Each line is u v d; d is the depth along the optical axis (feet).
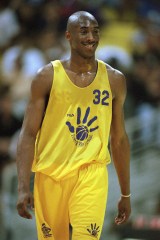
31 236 66.95
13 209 67.31
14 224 67.10
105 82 35.53
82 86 35.22
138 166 71.56
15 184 67.46
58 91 34.94
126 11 93.61
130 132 72.54
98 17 89.20
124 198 37.88
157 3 95.25
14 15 90.74
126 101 75.05
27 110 35.37
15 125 73.26
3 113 73.36
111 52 78.69
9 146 72.18
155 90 79.00
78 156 35.01
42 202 35.88
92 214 34.91
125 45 87.81
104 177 35.70
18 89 77.30
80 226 34.81
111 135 37.09
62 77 35.09
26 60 79.61
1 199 67.36
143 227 50.90
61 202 35.70
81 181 35.19
